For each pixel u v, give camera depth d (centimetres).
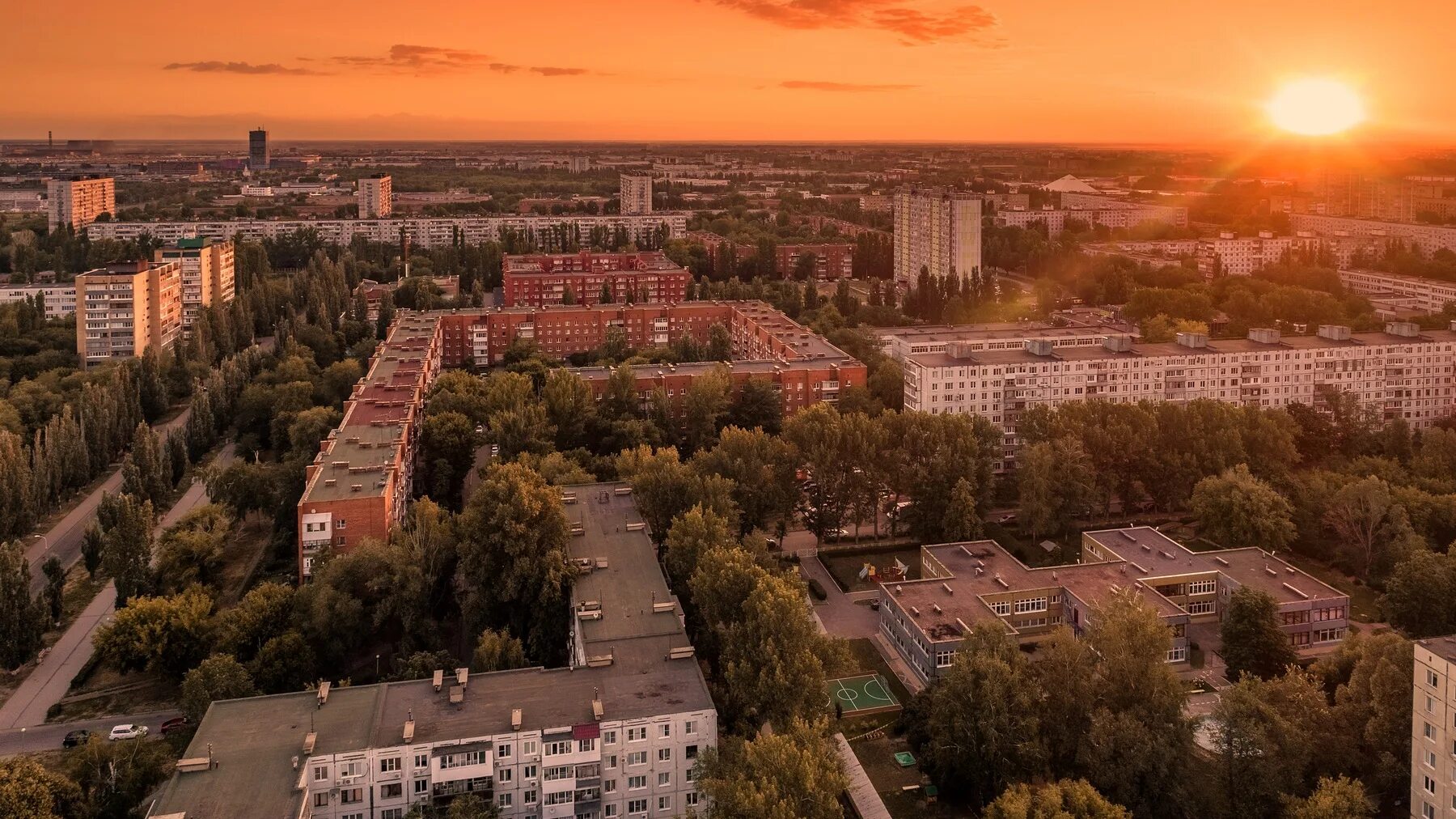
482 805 15900
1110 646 17738
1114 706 17512
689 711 16775
